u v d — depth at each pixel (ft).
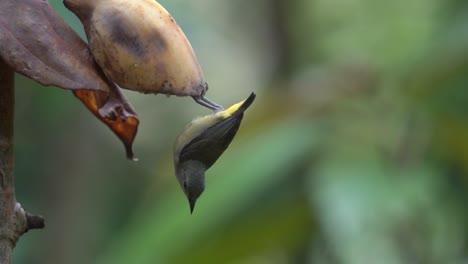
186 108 39.11
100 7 9.03
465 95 21.49
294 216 20.36
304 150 20.42
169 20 9.16
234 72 40.93
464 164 21.79
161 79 8.98
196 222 19.36
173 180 21.29
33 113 26.17
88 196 31.73
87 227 31.71
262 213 19.95
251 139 20.97
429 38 23.70
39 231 30.35
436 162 21.70
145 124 38.45
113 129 10.55
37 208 30.12
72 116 29.25
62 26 9.02
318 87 22.08
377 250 21.56
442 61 21.62
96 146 32.48
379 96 21.88
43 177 30.22
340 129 21.21
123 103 9.45
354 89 21.94
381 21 38.29
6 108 9.30
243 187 19.53
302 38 38.04
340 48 38.11
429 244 21.66
